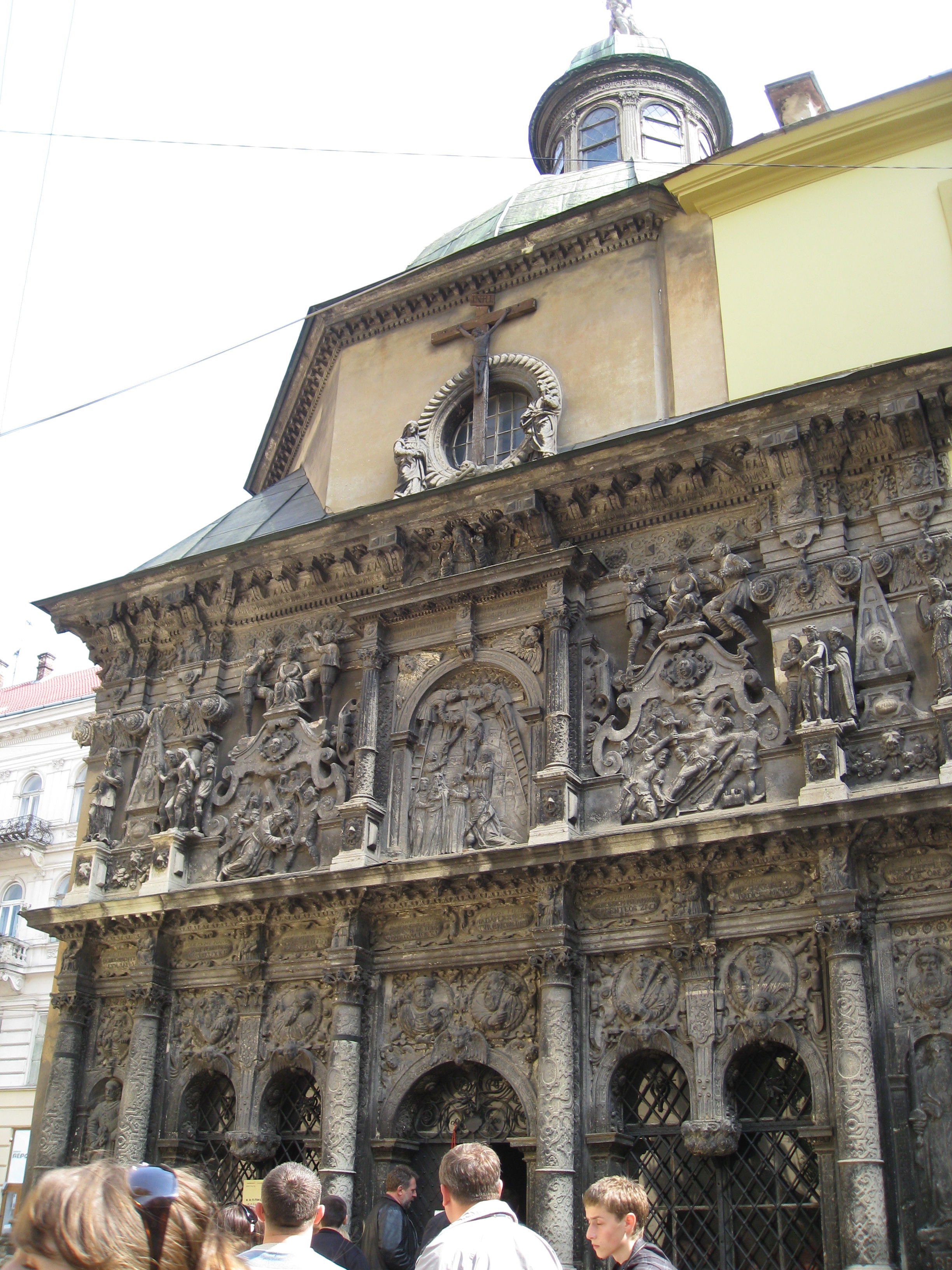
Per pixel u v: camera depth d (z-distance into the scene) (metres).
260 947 17.94
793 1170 13.76
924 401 15.73
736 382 18.14
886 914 13.99
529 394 20.33
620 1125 14.78
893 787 14.30
